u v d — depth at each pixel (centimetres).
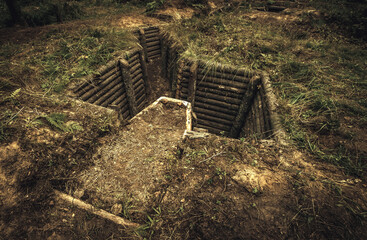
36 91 419
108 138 339
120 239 213
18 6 825
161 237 212
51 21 943
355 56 598
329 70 519
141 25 938
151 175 281
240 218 223
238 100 632
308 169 276
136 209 243
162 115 404
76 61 554
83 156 305
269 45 630
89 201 252
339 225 212
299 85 471
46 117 326
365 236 204
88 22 910
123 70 644
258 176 265
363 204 230
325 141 326
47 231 221
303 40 696
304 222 217
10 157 268
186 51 644
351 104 399
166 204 244
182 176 273
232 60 604
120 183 272
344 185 252
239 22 805
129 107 736
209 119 723
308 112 381
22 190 249
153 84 938
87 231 220
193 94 667
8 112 336
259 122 494
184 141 325
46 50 591
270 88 480
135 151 319
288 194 243
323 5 880
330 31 734
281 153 302
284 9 910
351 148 309
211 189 254
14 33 724
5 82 414
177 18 945
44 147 290
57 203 245
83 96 508
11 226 222
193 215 229
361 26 698
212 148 311
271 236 208
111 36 715
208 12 938
